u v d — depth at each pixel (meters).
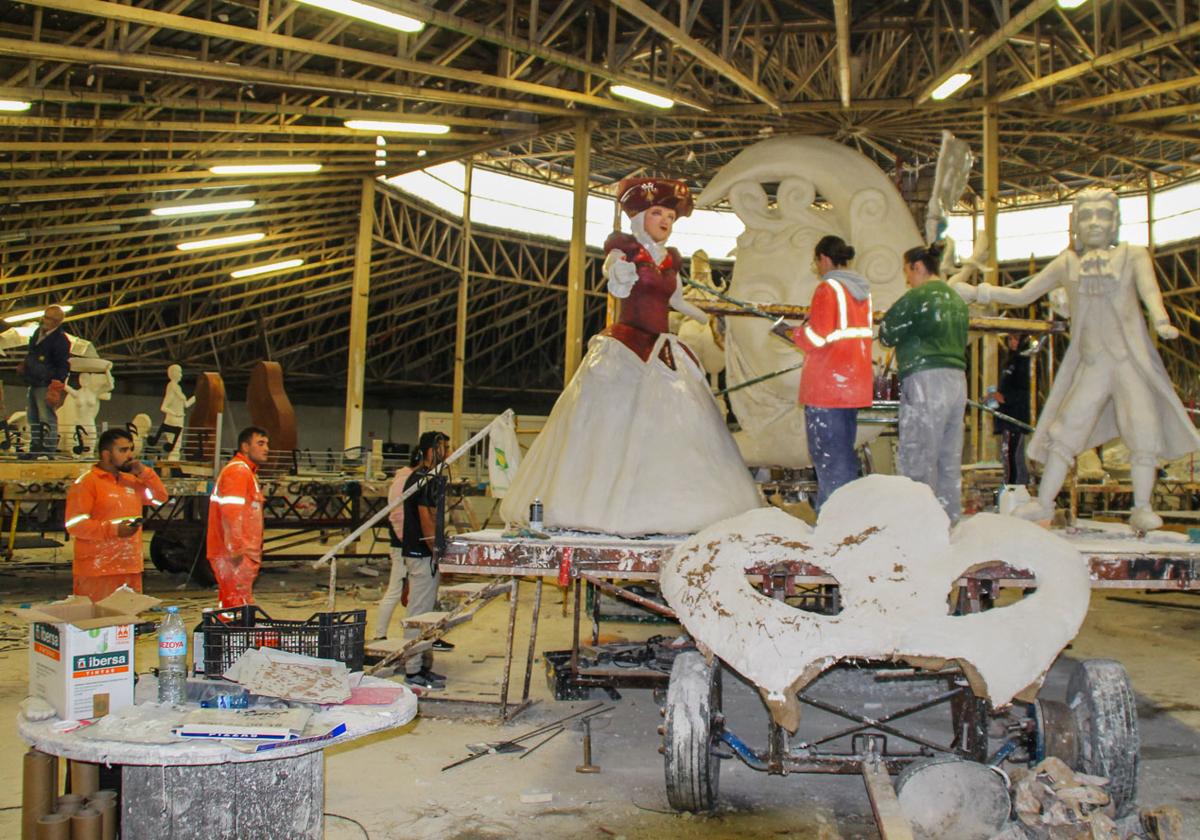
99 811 3.39
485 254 27.58
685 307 6.48
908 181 10.29
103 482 6.81
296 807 3.47
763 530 4.46
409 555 7.20
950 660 3.73
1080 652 8.73
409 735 5.69
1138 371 5.98
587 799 4.65
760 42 15.59
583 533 5.68
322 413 31.16
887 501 4.49
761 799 4.70
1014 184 26.78
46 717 3.44
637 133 22.36
